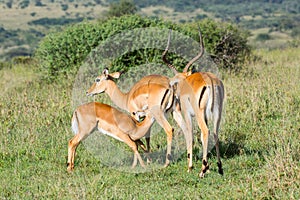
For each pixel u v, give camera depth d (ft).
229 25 129.59
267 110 82.94
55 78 115.96
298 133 71.41
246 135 73.41
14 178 61.26
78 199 53.93
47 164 65.51
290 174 56.44
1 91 110.52
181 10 615.98
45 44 118.62
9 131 76.02
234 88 96.07
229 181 57.67
